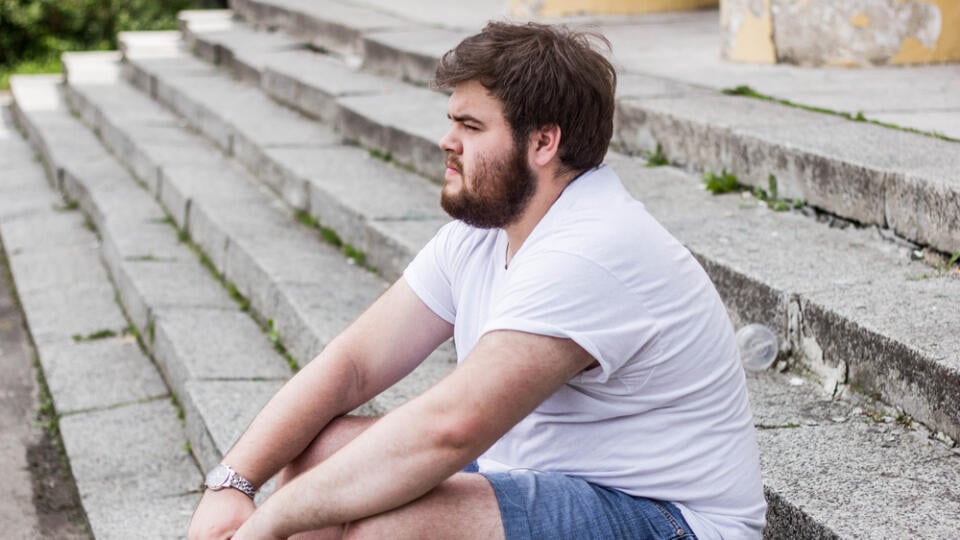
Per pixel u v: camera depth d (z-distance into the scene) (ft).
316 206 20.36
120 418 16.10
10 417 16.92
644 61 23.40
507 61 7.68
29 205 28.48
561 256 7.51
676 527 7.70
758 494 8.16
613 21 30.35
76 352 18.75
